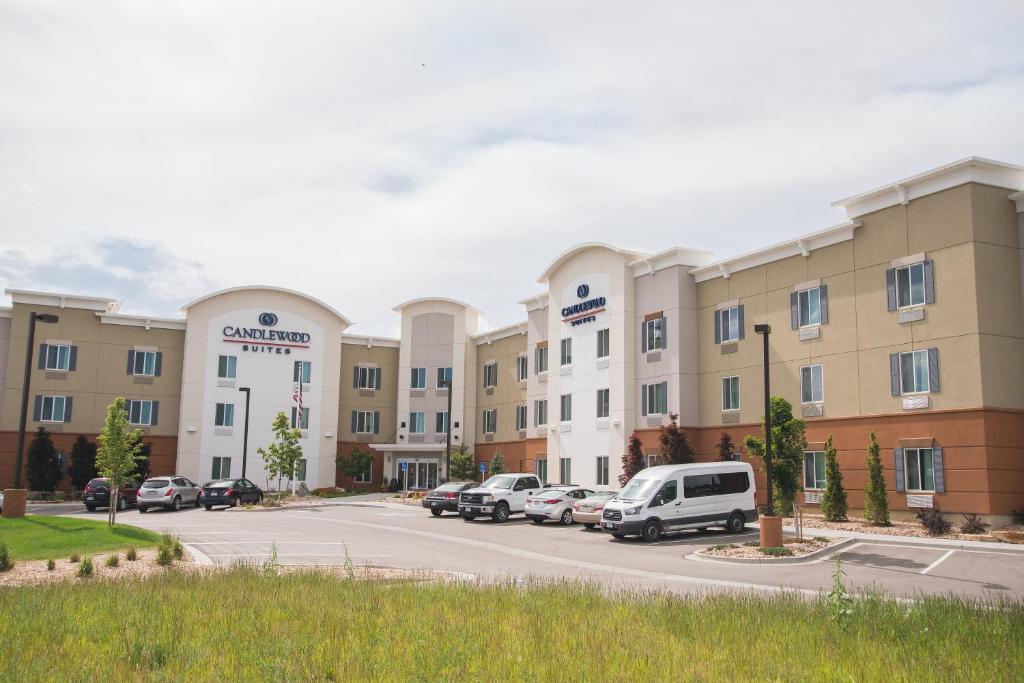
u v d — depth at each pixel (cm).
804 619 1060
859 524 2712
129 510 3919
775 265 3350
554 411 4444
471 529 2927
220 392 5334
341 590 1291
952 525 2542
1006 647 902
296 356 5575
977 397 2517
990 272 2591
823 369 3081
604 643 904
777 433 2442
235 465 5309
